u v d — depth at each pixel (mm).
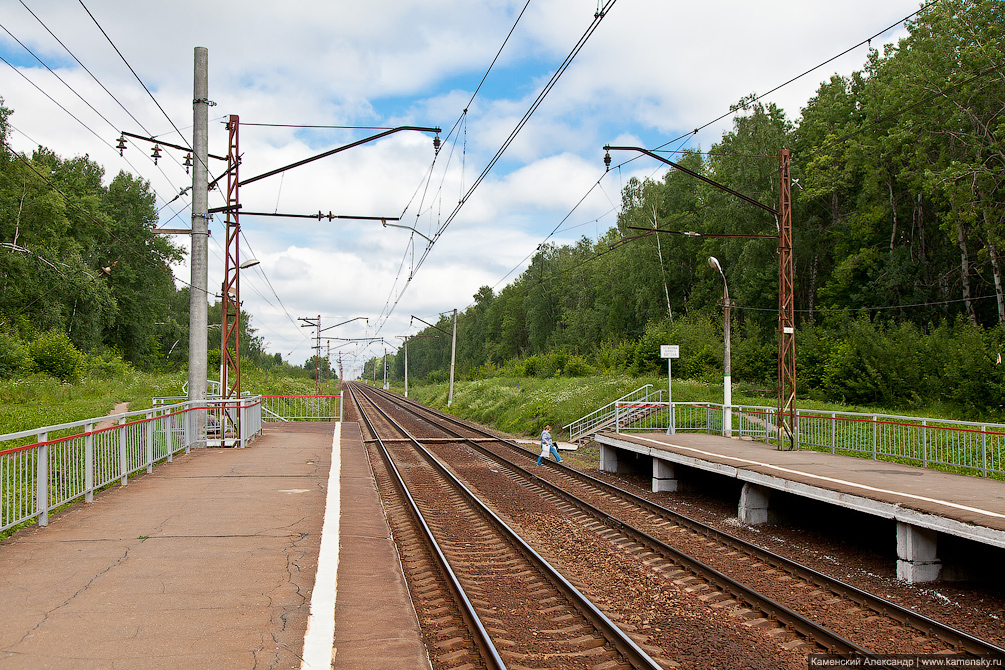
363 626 5559
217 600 5918
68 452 9469
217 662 4645
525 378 53688
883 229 43219
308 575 6723
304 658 4750
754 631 6727
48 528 8484
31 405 26891
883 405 31766
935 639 6496
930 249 41312
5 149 42781
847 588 7793
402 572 7203
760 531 11836
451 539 10609
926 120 34500
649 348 42094
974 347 28875
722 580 8242
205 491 11266
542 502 14164
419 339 143500
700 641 6395
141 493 11000
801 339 39344
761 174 46156
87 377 39625
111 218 58688
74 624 5281
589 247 87625
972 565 8914
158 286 64688
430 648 5957
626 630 6594
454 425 34312
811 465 12992
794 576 8711
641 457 20328
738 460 13758
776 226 46188
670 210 60750
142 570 6758
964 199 31812
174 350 75812
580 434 26578
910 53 35625
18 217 42656
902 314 38750
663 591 8062
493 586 8117
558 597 7609
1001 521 7676
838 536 11469
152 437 13344
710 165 58844
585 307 72812
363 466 15477
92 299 48125
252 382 42875
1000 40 32188
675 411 26438
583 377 43625
